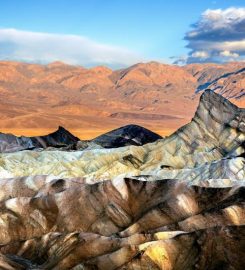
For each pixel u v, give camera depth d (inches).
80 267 2155.5
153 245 2117.4
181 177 3897.6
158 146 4741.6
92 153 4675.2
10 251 2534.5
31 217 2851.9
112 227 2699.3
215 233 2111.2
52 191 3097.9
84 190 2910.9
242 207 2472.9
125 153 4611.2
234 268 1988.2
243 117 4835.1
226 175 3764.8
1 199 3147.1
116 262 2124.8
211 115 4896.7
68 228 2763.3
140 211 2741.1
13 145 6013.8
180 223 2486.5
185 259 2085.4
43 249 2463.1
